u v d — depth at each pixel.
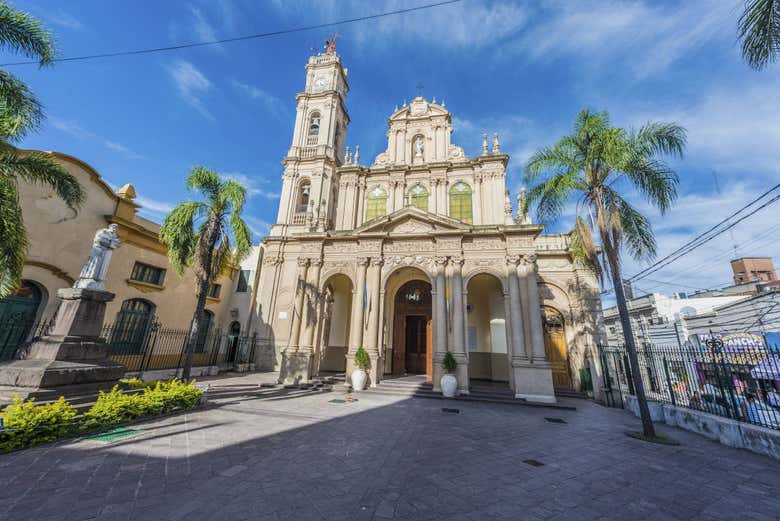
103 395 8.22
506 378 17.80
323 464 5.92
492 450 7.17
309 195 26.33
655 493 5.17
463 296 15.66
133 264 16.38
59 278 13.27
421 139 24.89
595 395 15.30
